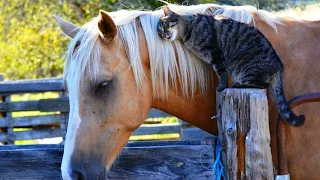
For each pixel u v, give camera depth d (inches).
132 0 530.0
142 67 119.3
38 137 354.3
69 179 108.6
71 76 113.9
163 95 123.5
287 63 123.6
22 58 555.2
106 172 113.6
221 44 136.6
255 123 107.3
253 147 107.4
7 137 353.4
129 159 118.3
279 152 116.2
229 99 108.8
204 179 116.6
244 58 132.0
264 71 125.3
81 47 114.4
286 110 114.7
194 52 126.3
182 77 124.1
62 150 121.4
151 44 120.7
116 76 115.0
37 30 552.4
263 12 134.5
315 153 117.1
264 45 127.9
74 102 112.9
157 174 117.9
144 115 119.6
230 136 109.0
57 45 549.3
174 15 134.9
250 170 107.8
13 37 554.3
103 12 111.5
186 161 117.3
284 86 122.1
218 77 128.4
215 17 140.5
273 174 114.3
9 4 554.6
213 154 116.6
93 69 112.9
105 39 115.0
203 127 130.0
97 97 113.0
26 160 121.6
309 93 115.5
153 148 118.0
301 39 126.6
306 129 117.4
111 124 114.3
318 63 122.4
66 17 545.6
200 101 127.0
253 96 107.0
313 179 117.9
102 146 113.0
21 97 501.4
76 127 111.5
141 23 123.1
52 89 347.3
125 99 115.6
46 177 121.6
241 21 135.7
